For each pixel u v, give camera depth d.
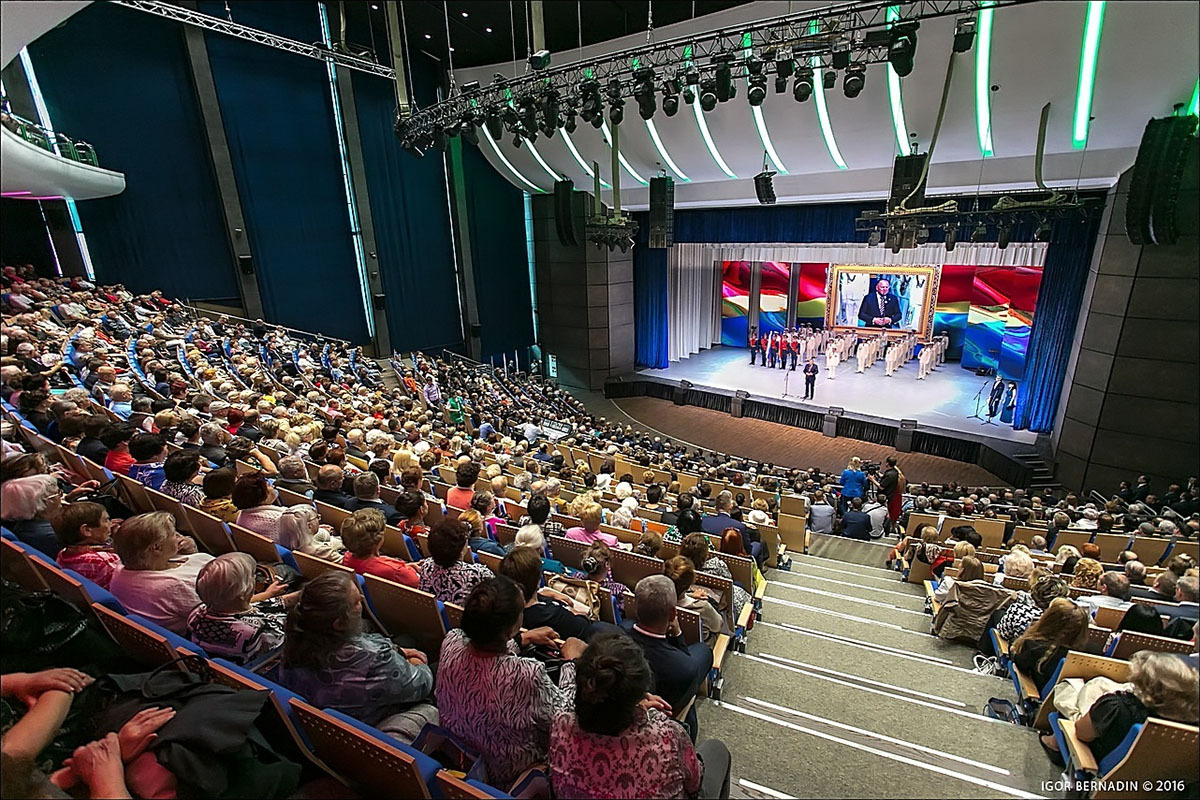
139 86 14.28
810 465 14.63
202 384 9.16
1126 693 2.56
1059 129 10.20
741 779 2.83
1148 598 4.03
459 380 17.12
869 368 21.12
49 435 5.55
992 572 5.08
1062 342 13.67
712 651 3.62
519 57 15.68
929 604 5.16
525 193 21.83
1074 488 9.59
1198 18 7.29
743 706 3.46
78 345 8.94
